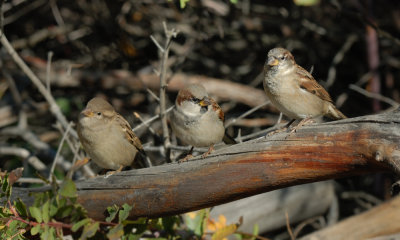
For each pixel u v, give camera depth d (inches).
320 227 465.7
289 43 537.0
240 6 547.5
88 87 530.9
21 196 288.8
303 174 235.3
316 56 560.7
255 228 302.4
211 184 253.0
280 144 236.4
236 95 505.4
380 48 553.0
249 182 245.8
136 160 354.6
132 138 338.3
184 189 258.5
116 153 333.7
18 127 486.9
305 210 445.7
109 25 532.7
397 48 551.5
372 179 522.0
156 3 539.8
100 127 324.8
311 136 228.1
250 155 243.4
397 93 551.8
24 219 243.6
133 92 533.0
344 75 564.7
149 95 507.2
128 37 542.6
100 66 547.8
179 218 310.2
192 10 547.5
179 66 500.1
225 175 249.6
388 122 209.0
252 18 548.4
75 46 554.9
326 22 556.1
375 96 452.8
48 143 513.3
